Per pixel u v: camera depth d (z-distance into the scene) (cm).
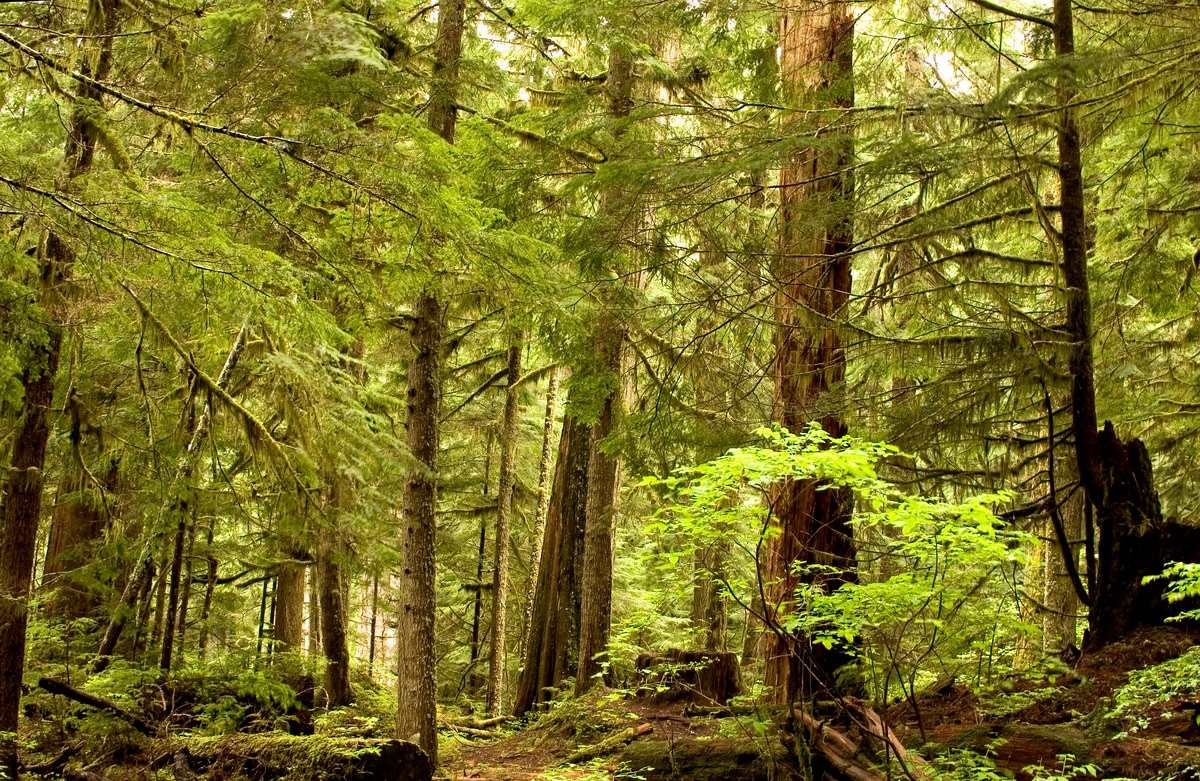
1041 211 715
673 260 729
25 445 696
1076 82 533
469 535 1969
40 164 484
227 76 504
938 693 711
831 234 739
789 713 537
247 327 804
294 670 995
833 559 686
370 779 565
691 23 737
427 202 536
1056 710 634
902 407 720
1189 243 959
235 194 583
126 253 521
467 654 2153
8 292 503
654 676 957
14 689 672
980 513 440
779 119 732
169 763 632
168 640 911
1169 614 686
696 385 901
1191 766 482
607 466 1186
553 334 804
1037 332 716
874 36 805
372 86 607
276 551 1139
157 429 846
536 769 902
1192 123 758
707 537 501
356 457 859
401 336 1042
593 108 867
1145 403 974
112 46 639
